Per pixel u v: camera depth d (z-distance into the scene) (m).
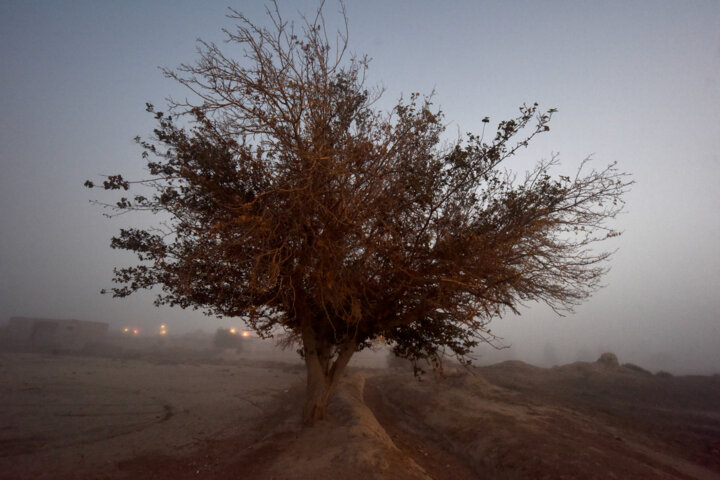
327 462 8.59
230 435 12.93
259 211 8.09
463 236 8.64
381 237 8.12
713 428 17.14
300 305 10.70
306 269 8.23
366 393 23.38
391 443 11.28
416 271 8.83
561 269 8.68
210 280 9.05
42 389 20.77
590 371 35.16
